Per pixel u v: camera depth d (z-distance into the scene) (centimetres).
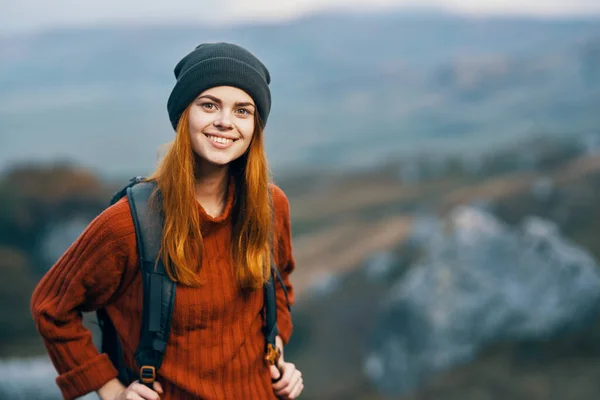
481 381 2764
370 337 3378
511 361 2864
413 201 6775
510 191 5166
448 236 3484
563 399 2517
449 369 2958
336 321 3744
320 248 5638
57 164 4778
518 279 3125
